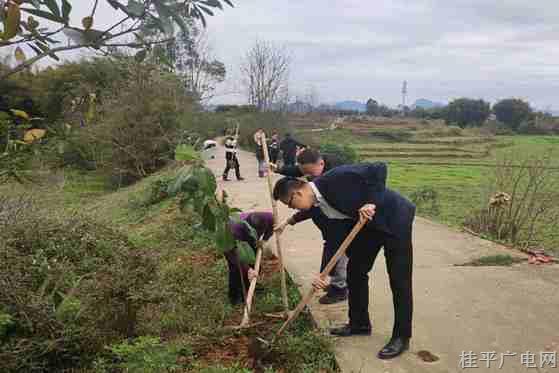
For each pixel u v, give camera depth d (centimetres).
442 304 436
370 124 5841
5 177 207
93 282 364
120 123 1733
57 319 307
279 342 348
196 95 2070
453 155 3791
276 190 342
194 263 586
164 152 1814
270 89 2997
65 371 311
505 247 632
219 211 285
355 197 318
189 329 392
